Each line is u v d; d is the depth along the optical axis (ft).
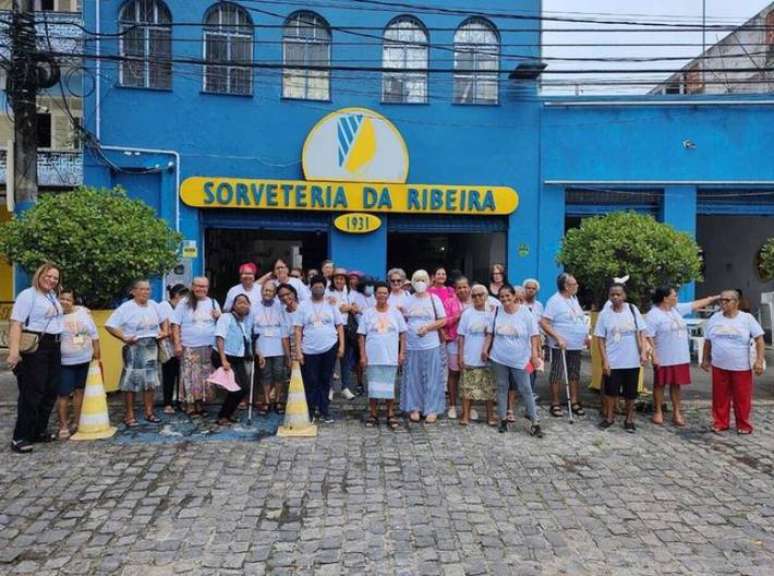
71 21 47.03
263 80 50.14
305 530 16.89
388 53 51.85
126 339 26.22
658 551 15.79
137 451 23.48
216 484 20.20
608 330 27.20
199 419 27.84
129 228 30.17
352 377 34.45
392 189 50.47
